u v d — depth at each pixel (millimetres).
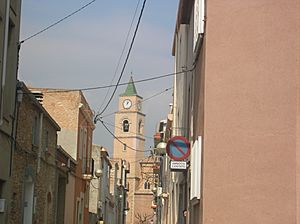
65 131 33625
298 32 10969
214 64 11844
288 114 10945
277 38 11188
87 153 38031
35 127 21406
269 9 11312
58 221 28516
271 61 11203
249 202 11117
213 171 11617
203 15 12852
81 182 35500
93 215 43031
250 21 11484
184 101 20797
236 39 11625
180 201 21656
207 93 11844
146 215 104125
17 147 18297
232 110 11523
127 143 133875
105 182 52625
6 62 16453
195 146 13820
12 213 18344
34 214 21422
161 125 40750
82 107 34438
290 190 10758
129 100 136000
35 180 21500
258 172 11109
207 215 11555
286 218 10727
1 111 15586
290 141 10875
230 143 11484
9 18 16500
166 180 34938
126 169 82312
